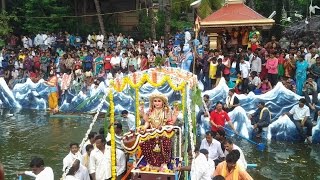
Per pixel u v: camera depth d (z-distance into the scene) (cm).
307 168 1256
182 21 3256
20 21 3077
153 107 966
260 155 1388
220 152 1010
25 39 2855
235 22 2227
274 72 1862
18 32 3123
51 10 3080
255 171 1227
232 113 1616
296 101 1634
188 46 2309
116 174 934
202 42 2636
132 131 956
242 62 1869
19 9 3048
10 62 2483
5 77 2427
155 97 958
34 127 1764
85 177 864
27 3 3019
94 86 2073
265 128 1600
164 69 985
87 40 2928
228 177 723
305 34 3056
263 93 1773
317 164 1295
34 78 2231
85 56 2383
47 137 1589
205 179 837
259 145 1434
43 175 766
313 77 1736
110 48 2606
